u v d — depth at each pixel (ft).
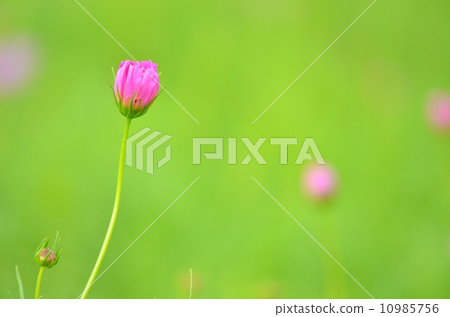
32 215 3.54
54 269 3.37
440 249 3.56
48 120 4.24
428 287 3.45
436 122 3.65
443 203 3.80
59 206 3.59
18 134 4.09
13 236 3.42
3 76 4.32
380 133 4.32
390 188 3.95
